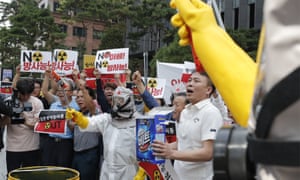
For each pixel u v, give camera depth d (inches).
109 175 169.0
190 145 119.1
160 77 336.5
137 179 139.4
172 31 1115.3
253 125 35.1
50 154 213.6
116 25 1233.4
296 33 29.3
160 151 109.9
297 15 29.6
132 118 170.7
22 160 214.7
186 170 122.0
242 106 62.6
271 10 30.5
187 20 76.8
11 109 203.0
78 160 200.4
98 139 202.2
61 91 218.7
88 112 208.2
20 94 213.2
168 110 167.3
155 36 1323.8
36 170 128.8
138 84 189.9
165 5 1190.9
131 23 1241.4
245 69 66.4
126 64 225.5
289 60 29.4
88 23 1882.4
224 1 1145.4
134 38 1269.7
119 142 167.8
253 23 1058.7
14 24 1284.4
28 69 253.3
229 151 39.5
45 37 1304.1
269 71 30.9
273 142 30.0
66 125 202.4
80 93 205.3
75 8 1282.0
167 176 125.4
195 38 74.4
